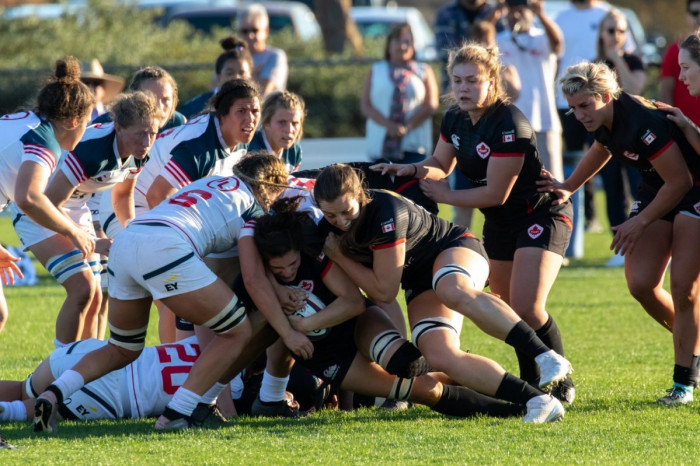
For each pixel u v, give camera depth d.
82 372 17.67
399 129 41.91
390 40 42.34
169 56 68.88
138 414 18.84
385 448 16.02
